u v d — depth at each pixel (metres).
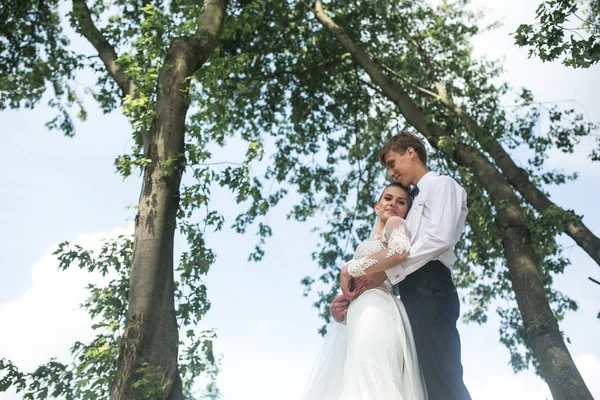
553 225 11.23
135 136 7.56
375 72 13.84
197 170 7.20
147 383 5.89
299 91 16.69
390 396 2.65
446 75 15.92
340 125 17.05
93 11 11.05
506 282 14.84
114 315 6.62
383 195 3.30
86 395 6.09
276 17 15.36
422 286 2.87
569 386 8.66
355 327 2.88
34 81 13.12
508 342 14.54
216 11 8.79
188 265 7.02
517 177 12.39
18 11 13.14
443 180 3.05
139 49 8.20
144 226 6.73
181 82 7.66
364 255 3.06
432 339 2.77
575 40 6.53
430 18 16.12
